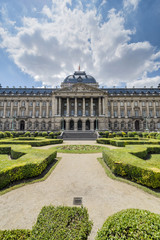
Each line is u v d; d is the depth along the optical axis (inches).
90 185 275.1
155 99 2374.5
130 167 296.5
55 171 360.5
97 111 2326.5
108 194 237.1
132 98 2384.4
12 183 275.0
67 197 225.9
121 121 2320.4
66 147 749.3
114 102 2389.3
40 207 195.5
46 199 219.1
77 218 110.1
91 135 1473.9
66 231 95.7
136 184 272.7
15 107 2316.7
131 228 91.1
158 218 100.2
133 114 2342.5
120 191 249.0
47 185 274.2
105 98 2239.2
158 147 569.3
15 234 102.8
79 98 2335.1
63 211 115.7
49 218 107.9
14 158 457.1
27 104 2320.4
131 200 216.7
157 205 202.4
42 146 792.3
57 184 279.6
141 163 302.5
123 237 85.7
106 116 2192.4
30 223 160.2
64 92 2182.6
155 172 248.7
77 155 553.6
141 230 89.0
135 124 2463.1
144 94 2370.8
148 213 107.4
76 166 405.1
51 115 2304.4
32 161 321.4
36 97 2342.5
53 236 91.4
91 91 2186.3
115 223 98.1
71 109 2353.6
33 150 463.8
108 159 373.4
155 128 2297.0
